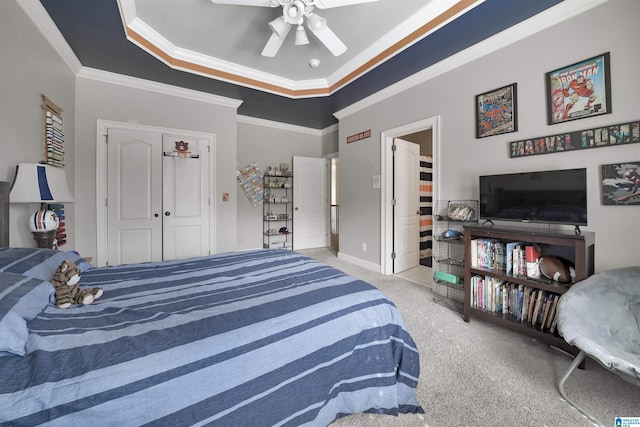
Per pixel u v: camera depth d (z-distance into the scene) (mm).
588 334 1331
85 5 2025
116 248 3248
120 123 3219
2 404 627
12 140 1796
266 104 4164
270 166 5215
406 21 2434
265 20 2432
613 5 1772
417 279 3482
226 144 3955
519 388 1472
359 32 2605
